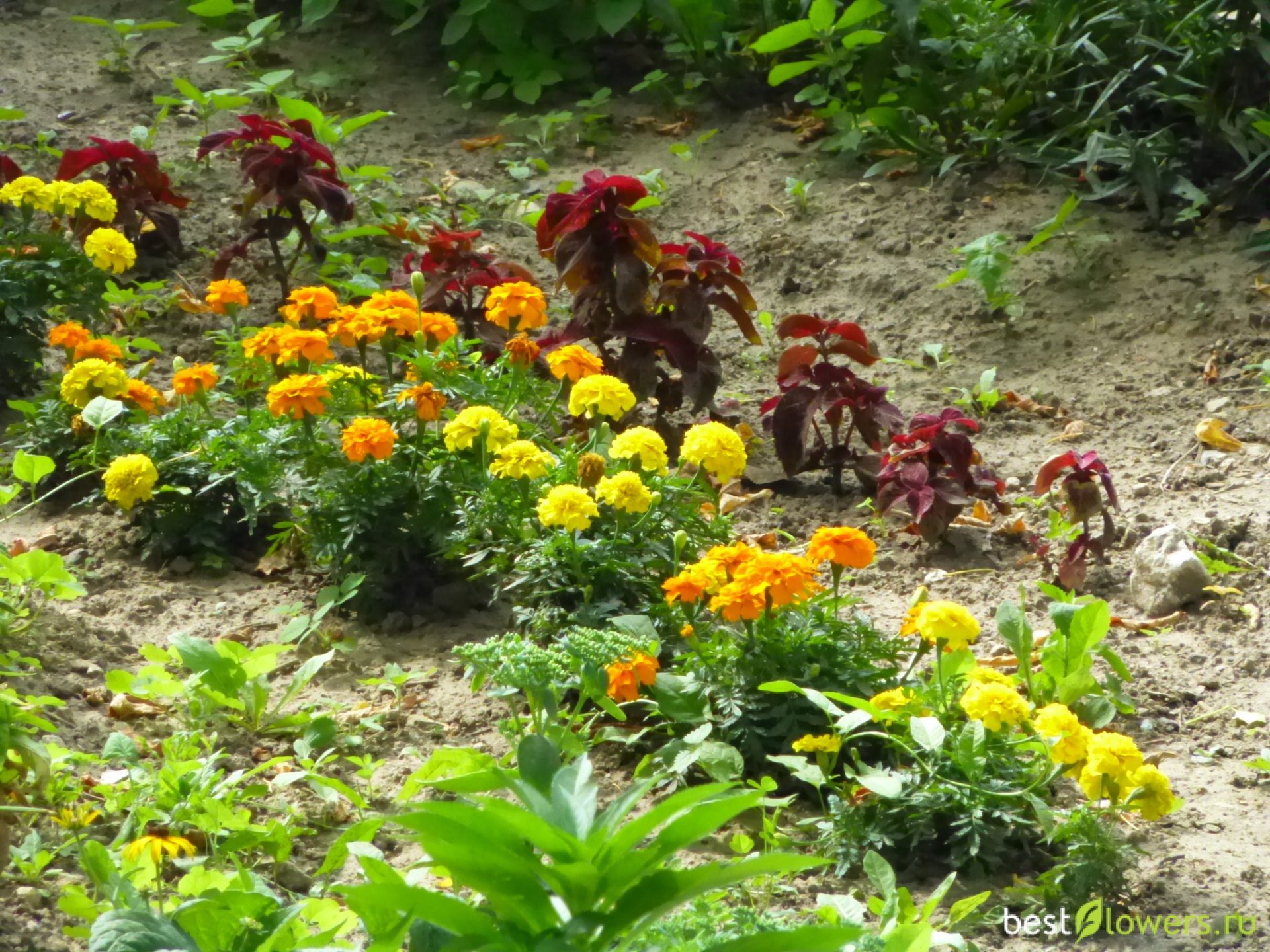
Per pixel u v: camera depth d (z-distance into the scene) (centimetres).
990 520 529
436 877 306
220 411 553
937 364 651
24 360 567
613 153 859
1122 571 490
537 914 197
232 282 534
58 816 311
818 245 748
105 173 726
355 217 752
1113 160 748
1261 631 443
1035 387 630
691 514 434
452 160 841
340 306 532
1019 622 379
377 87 921
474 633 435
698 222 785
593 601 403
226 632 428
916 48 809
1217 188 744
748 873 193
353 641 430
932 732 327
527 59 911
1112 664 377
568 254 541
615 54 953
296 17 996
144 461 437
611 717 385
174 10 985
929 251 734
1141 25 787
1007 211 761
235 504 479
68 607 430
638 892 192
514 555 423
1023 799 328
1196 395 606
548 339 558
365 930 276
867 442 541
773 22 912
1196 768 378
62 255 579
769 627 367
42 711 360
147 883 283
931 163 806
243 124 636
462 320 600
